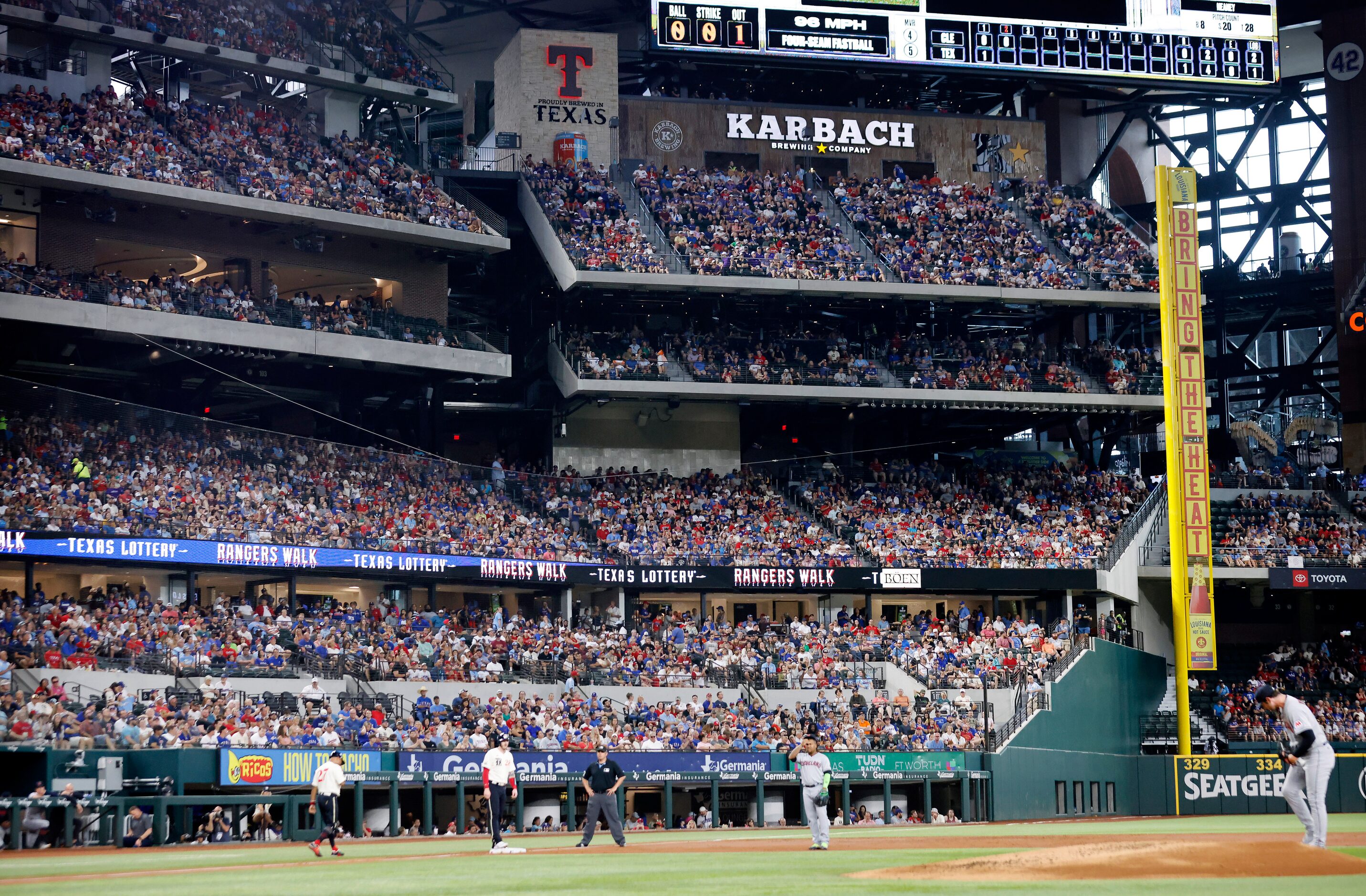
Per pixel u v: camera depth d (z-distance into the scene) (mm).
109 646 35875
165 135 47188
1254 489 59375
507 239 54281
